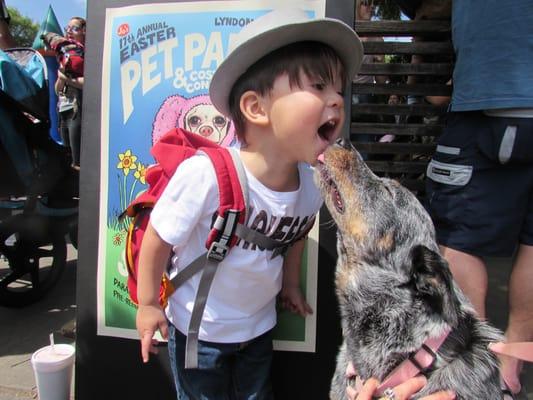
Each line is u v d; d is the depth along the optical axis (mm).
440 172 2475
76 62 4906
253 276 1793
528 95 2078
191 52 2273
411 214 1742
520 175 2262
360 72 3293
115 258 2377
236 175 1640
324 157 1703
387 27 3205
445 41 3256
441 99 3340
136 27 2316
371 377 1645
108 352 2410
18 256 3850
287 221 1779
